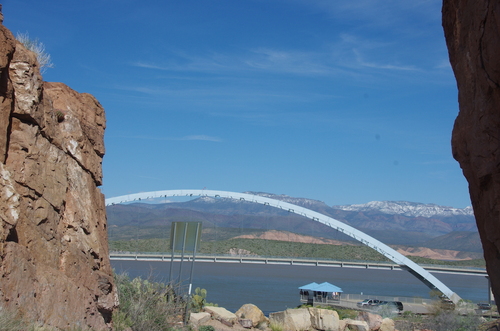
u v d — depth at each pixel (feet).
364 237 393.09
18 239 35.50
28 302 33.42
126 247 502.79
